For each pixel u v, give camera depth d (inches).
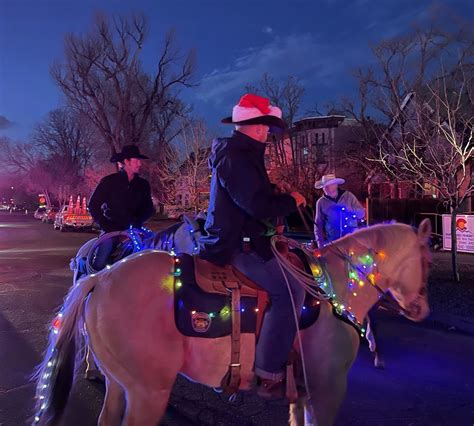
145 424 110.5
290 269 113.3
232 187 109.5
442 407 172.4
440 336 263.0
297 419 130.9
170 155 919.7
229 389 114.7
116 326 109.6
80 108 1569.9
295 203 113.1
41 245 869.2
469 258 564.4
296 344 116.6
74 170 2642.7
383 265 130.3
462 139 427.8
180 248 163.0
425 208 786.2
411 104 577.3
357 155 995.3
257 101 114.6
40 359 221.5
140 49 1528.1
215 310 110.5
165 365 110.4
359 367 213.6
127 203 198.2
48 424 115.6
